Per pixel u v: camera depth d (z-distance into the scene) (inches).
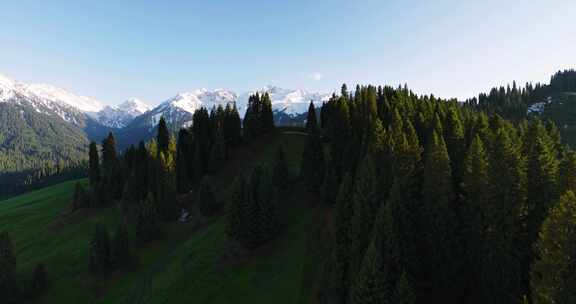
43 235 3307.1
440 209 1540.4
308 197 2965.1
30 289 2415.1
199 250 2635.3
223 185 3690.9
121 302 2303.2
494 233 1412.4
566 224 958.4
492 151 1587.1
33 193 5280.5
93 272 2618.1
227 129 4453.7
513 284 1318.9
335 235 1818.4
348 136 2886.3
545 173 1509.6
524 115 7765.8
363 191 1679.4
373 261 1332.4
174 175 3444.9
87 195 3801.7
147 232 2955.2
